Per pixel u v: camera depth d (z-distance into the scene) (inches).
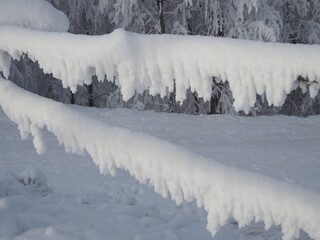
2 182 250.7
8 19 53.0
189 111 661.3
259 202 42.5
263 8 595.2
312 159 462.0
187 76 41.2
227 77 40.1
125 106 652.1
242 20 578.6
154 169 45.9
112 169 48.6
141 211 241.8
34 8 52.2
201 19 639.1
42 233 176.9
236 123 593.6
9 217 192.1
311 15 696.4
